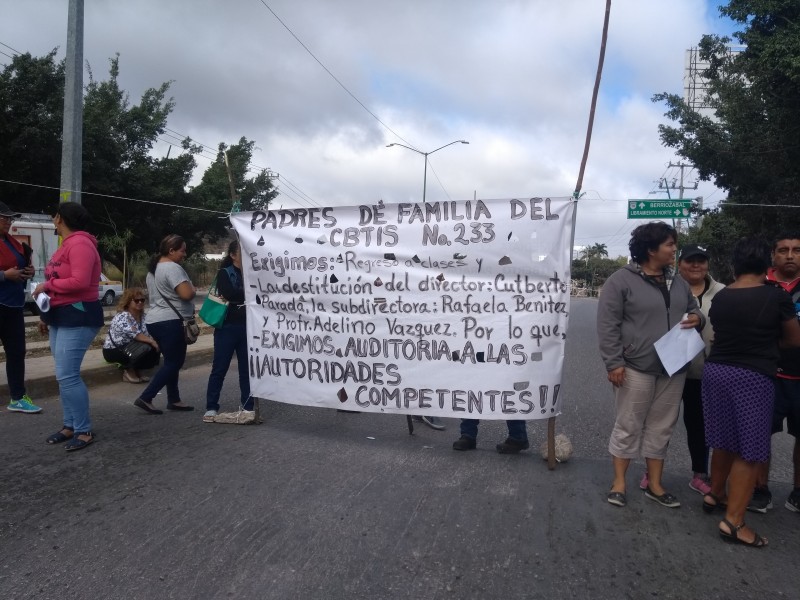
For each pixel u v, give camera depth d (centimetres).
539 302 497
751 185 2492
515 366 503
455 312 516
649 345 412
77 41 1028
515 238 500
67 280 508
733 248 394
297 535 372
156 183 3369
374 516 399
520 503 423
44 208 2903
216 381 622
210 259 5153
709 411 392
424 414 529
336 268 550
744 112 2442
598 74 496
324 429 603
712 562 350
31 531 375
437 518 398
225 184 3944
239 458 507
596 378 986
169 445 543
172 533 374
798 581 332
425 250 523
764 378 367
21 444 542
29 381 733
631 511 414
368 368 544
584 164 490
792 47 1970
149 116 3388
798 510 423
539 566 342
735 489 370
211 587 318
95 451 524
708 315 438
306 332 565
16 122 2589
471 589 319
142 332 780
